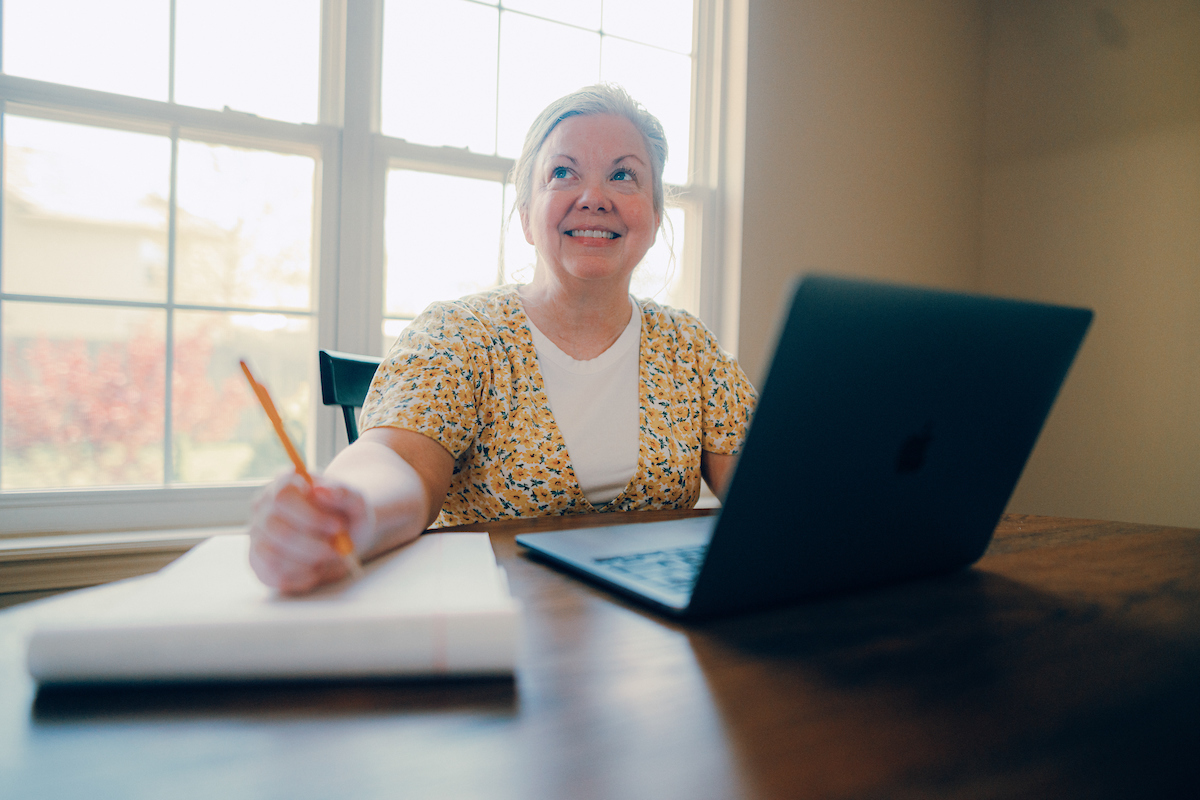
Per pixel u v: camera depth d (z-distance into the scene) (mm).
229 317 1778
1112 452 2473
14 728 329
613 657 435
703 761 316
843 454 467
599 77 2244
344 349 1852
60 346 1627
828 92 2488
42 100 1561
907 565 603
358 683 387
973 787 297
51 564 1473
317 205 1850
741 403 1307
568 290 1182
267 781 292
